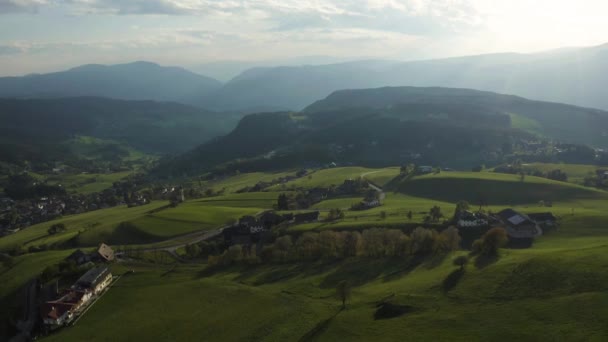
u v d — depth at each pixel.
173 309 120.38
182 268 160.75
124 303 130.62
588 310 78.88
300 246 153.25
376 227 178.12
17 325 130.62
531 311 83.62
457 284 103.50
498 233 126.44
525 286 94.00
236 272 146.88
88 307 131.12
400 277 121.12
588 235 159.12
